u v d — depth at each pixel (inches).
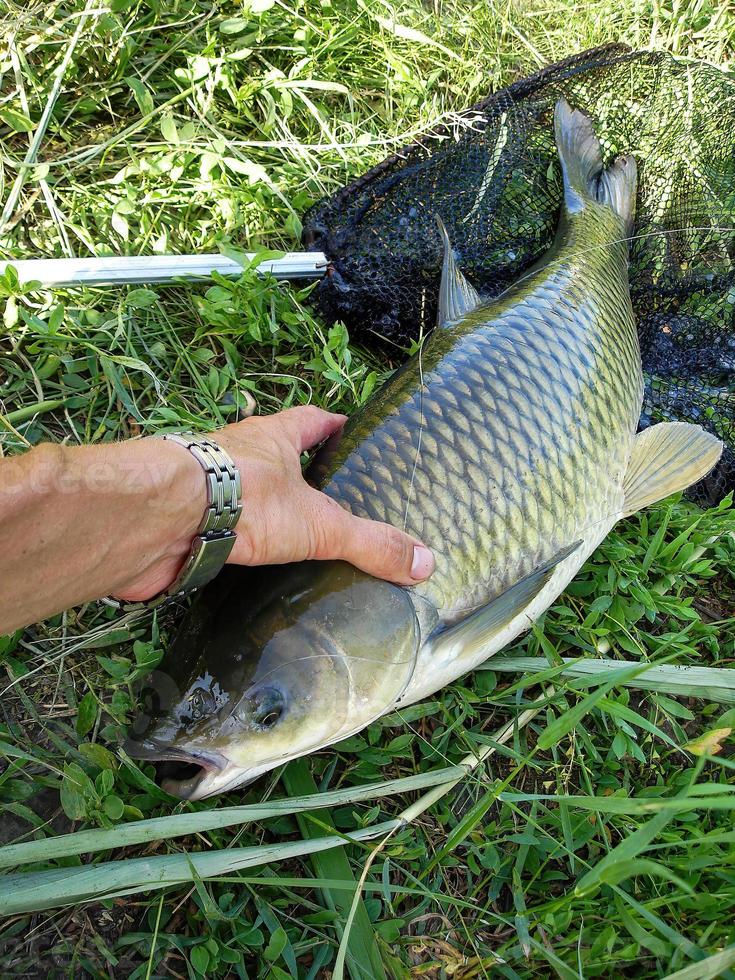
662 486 16.6
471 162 19.4
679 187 20.2
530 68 24.3
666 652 16.0
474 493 13.4
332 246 17.8
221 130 19.9
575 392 15.1
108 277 16.3
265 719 11.4
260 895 12.3
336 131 21.2
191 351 17.3
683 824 13.5
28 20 17.7
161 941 11.7
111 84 19.1
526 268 19.6
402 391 14.0
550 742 10.2
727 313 19.1
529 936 11.9
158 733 11.1
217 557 10.3
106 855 12.1
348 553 11.5
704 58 24.8
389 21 22.1
